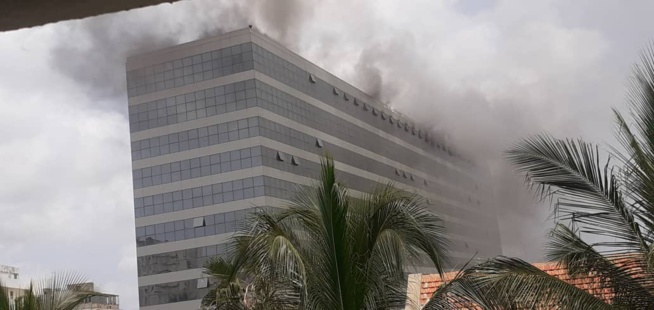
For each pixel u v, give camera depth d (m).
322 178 11.73
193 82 82.06
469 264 11.52
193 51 84.38
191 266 79.12
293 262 11.20
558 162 11.70
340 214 11.59
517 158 11.95
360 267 11.61
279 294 13.22
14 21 0.96
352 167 88.75
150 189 82.81
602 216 11.55
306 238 11.95
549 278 11.34
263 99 80.38
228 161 79.88
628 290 11.48
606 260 11.69
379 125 98.50
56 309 17.41
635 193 11.41
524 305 11.26
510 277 11.24
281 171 79.75
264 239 11.77
